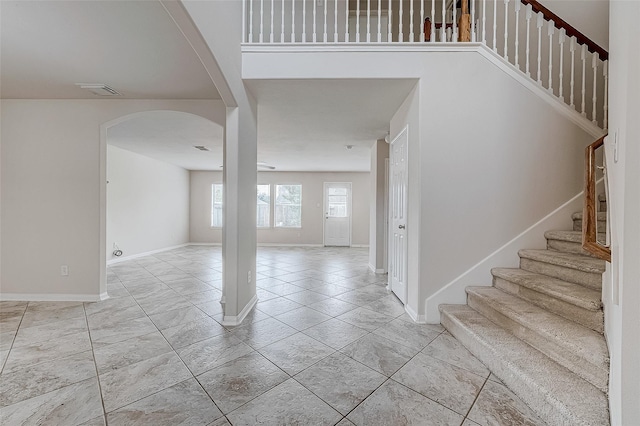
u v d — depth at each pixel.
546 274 2.35
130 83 2.93
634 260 0.95
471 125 2.64
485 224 2.67
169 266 5.61
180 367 1.95
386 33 4.27
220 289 3.96
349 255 7.15
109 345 2.27
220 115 3.32
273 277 4.69
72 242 3.41
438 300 2.68
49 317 2.87
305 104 3.30
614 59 1.36
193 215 8.95
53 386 1.73
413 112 2.83
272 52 2.69
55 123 3.38
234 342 2.32
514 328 2.02
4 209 3.38
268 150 5.80
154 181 7.22
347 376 1.83
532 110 2.65
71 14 1.89
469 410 1.52
